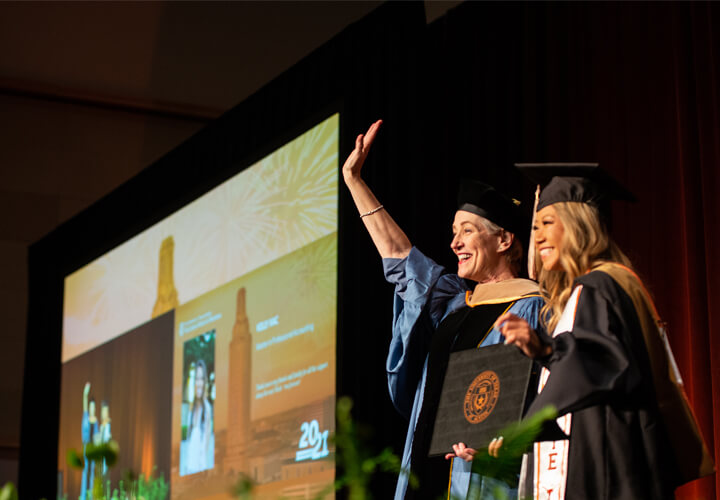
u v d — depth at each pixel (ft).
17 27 26.50
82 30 26.91
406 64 16.01
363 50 16.62
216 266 20.10
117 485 21.99
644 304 6.81
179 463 19.92
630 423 6.46
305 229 17.60
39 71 26.66
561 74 17.15
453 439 7.31
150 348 21.88
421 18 16.35
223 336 19.35
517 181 17.20
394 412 14.64
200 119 27.91
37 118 27.48
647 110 15.55
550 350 6.47
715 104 14.51
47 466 25.45
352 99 16.69
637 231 15.21
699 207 14.43
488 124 17.83
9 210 26.99
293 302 17.47
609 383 6.23
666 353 6.75
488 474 4.04
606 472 6.42
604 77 16.35
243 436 17.99
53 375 26.02
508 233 9.91
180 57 27.43
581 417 6.67
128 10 27.12
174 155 22.65
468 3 18.85
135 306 22.84
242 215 19.56
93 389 24.07
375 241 10.57
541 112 17.40
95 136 27.84
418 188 15.42
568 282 7.33
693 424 6.63
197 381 19.88
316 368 16.53
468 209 9.99
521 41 18.02
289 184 18.28
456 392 7.52
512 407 7.12
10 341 26.78
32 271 26.53
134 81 27.27
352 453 3.23
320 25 27.25
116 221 24.57
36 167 27.30
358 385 14.89
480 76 18.20
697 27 14.97
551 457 6.81
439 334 9.46
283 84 18.97
